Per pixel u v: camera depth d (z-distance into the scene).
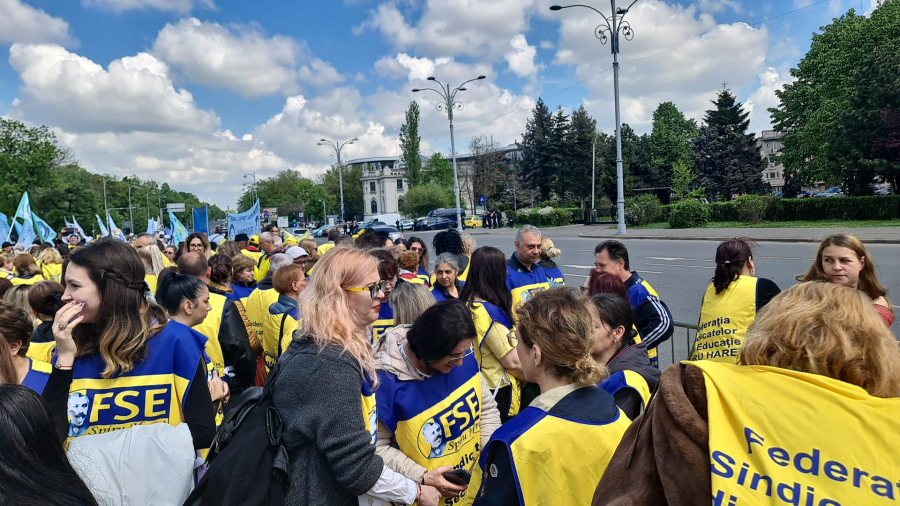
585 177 54.03
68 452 1.84
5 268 7.21
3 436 1.32
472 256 3.33
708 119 55.78
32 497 1.33
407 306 2.90
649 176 58.56
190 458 1.96
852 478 0.90
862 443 0.93
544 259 4.81
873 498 0.88
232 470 1.73
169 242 16.86
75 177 66.81
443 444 2.30
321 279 1.91
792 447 0.96
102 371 2.08
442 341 2.13
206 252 7.50
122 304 2.07
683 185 44.94
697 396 1.10
